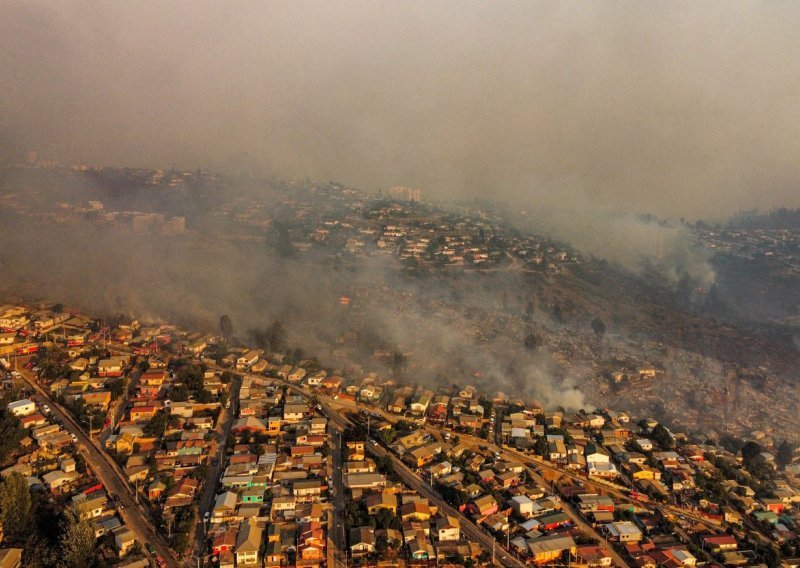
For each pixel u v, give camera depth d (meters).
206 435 103.50
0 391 110.94
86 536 73.69
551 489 99.88
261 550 78.56
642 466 107.69
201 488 90.81
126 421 106.25
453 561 80.00
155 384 118.75
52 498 84.88
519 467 103.06
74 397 110.31
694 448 116.62
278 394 121.94
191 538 80.75
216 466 96.94
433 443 107.25
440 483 96.56
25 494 77.81
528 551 82.69
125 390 117.19
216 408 112.75
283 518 85.25
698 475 106.19
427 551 80.38
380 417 117.50
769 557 85.38
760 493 104.12
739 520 95.25
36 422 101.00
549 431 117.62
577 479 103.19
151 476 91.31
